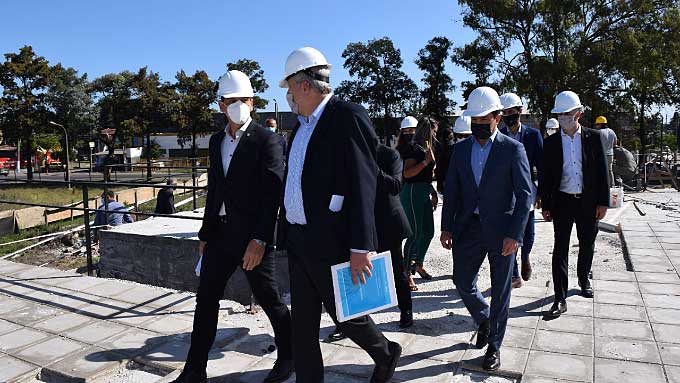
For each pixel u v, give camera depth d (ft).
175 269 21.21
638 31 96.63
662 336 12.88
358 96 146.20
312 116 9.05
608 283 17.39
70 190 89.71
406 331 13.70
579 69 93.71
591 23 99.40
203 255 11.49
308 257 9.06
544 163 14.97
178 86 140.15
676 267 19.26
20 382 11.69
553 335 13.07
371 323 9.64
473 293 12.34
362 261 8.64
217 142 11.48
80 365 12.21
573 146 14.71
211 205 11.34
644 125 112.37
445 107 136.98
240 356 12.57
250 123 11.21
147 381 11.71
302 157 9.11
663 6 97.45
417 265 18.54
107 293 17.67
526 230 17.30
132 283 18.85
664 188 54.80
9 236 39.93
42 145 203.21
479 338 12.43
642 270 18.94
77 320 15.16
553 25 94.53
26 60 114.42
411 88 144.25
